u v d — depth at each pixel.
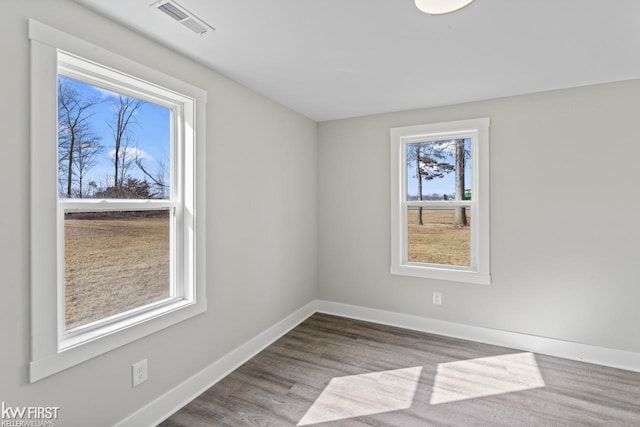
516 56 2.12
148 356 1.87
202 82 2.22
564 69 2.31
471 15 1.65
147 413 1.85
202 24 1.72
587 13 1.63
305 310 3.59
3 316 1.28
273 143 3.02
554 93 2.71
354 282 3.61
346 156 3.62
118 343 1.68
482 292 3.00
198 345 2.21
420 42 1.94
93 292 1.69
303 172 3.53
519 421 1.90
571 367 2.53
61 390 1.46
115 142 1.81
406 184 3.40
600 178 2.58
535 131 2.77
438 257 3.26
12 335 1.30
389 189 3.40
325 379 2.36
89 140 1.69
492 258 2.95
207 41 1.91
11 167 1.30
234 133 2.53
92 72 1.65
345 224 3.65
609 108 2.54
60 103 1.56
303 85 2.62
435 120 3.17
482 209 2.96
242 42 1.92
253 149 2.75
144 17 1.64
